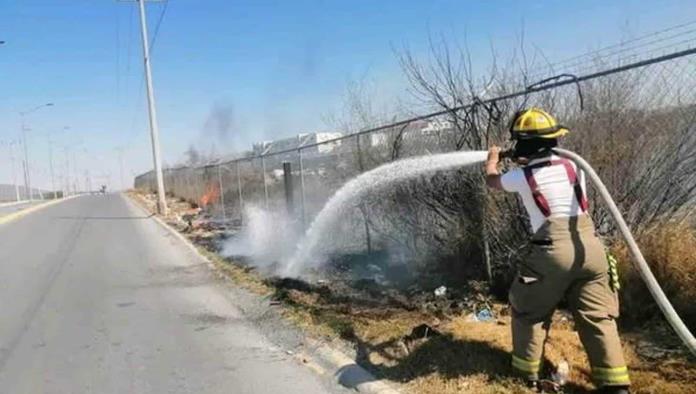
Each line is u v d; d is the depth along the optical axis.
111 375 5.35
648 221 5.38
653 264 5.04
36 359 5.89
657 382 3.98
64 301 8.55
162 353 5.93
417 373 4.57
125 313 7.68
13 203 56.69
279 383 4.95
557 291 3.87
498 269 6.54
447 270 7.54
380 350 5.22
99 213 28.53
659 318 4.95
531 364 4.05
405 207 7.98
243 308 7.61
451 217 7.03
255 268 10.20
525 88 5.86
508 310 5.86
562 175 3.90
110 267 11.54
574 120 5.60
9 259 13.27
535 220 3.94
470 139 6.43
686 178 5.16
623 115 5.35
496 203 6.27
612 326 3.82
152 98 26.72
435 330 5.22
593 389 3.97
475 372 4.36
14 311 8.02
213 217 21.31
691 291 4.86
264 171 14.73
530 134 3.96
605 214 5.52
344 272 8.86
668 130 5.15
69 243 15.91
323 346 5.68
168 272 10.68
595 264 3.78
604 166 5.43
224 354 5.80
